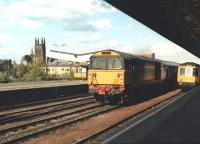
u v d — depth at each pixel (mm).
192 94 36312
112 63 29500
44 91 34844
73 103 30500
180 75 49031
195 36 45188
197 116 17984
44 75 81875
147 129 13844
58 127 18344
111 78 29406
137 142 11211
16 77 78000
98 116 22859
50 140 15266
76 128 18266
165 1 26219
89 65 30109
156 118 17094
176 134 12727
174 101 26969
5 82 68188
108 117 22328
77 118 21047
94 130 17594
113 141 11391
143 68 35906
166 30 39625
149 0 25766
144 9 28359
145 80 36875
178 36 45344
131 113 23969
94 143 14289
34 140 15289
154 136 12305
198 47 61312
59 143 14703
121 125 18562
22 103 30984
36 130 17766
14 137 15992
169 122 15781
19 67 80688
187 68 48719
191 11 29094
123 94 29828
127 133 12930
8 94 29547
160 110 20672
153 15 30719
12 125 19156
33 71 79438
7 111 24938
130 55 32500
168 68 52000
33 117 22156
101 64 29750
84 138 14625
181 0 25906
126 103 31562
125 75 29359
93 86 29922
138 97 35719
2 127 18406
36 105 28938
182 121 16172
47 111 24500
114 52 29516
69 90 39781
